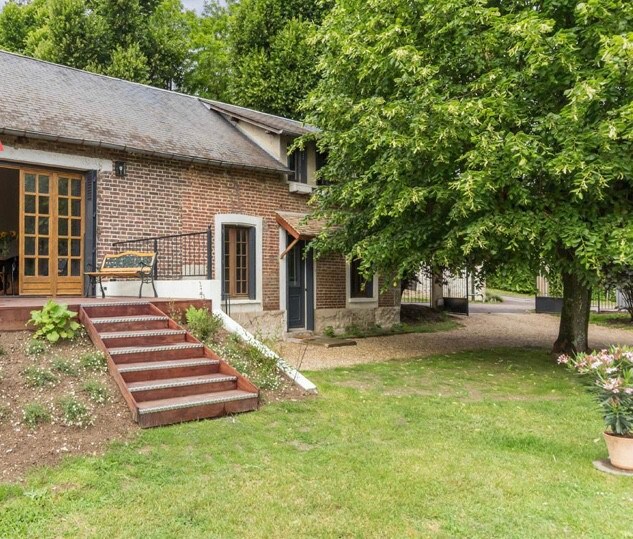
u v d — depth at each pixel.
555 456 4.94
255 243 12.34
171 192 11.04
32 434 4.65
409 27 8.70
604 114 7.84
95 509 3.65
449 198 8.23
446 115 7.50
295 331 13.30
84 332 6.80
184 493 3.91
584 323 10.34
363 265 9.48
